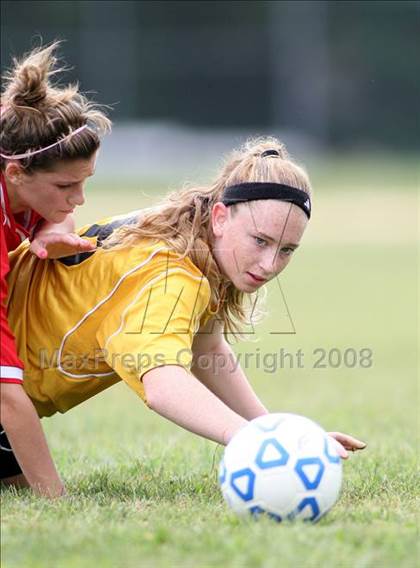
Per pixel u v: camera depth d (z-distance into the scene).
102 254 17.17
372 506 16.08
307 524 14.27
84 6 145.12
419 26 149.38
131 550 13.05
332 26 149.88
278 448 14.48
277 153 17.28
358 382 37.16
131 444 24.66
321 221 94.81
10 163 16.62
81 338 17.02
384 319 52.22
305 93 148.62
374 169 129.88
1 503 16.02
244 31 147.88
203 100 147.38
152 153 135.38
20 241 17.48
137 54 145.38
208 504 16.03
